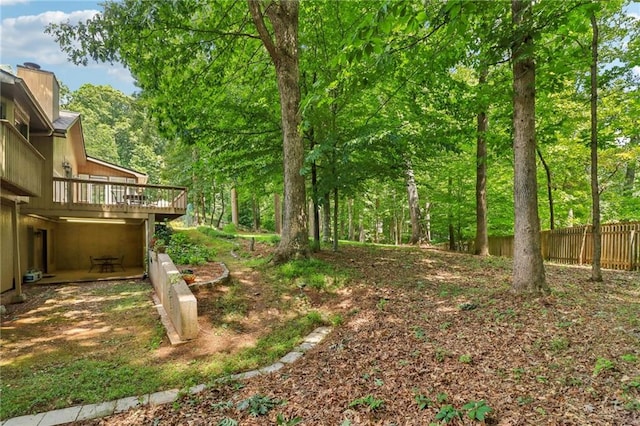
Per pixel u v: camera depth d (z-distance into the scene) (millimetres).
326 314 6727
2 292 8594
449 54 6516
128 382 4449
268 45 8820
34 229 12070
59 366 4914
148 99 10047
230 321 6438
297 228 9086
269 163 11133
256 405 3572
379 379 3832
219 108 10344
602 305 5172
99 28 7773
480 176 12445
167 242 12039
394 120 9703
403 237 30422
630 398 2809
